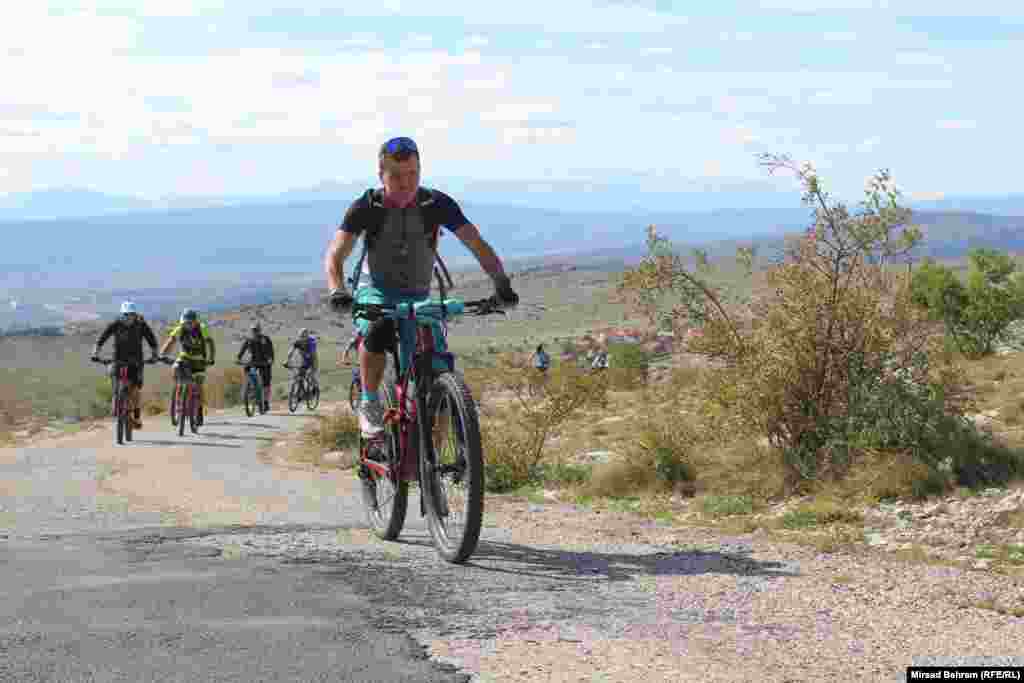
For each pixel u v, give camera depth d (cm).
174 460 1620
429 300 621
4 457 1672
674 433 1204
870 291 1107
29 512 893
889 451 1056
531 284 19625
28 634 417
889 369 1107
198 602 477
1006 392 1526
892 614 506
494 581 541
